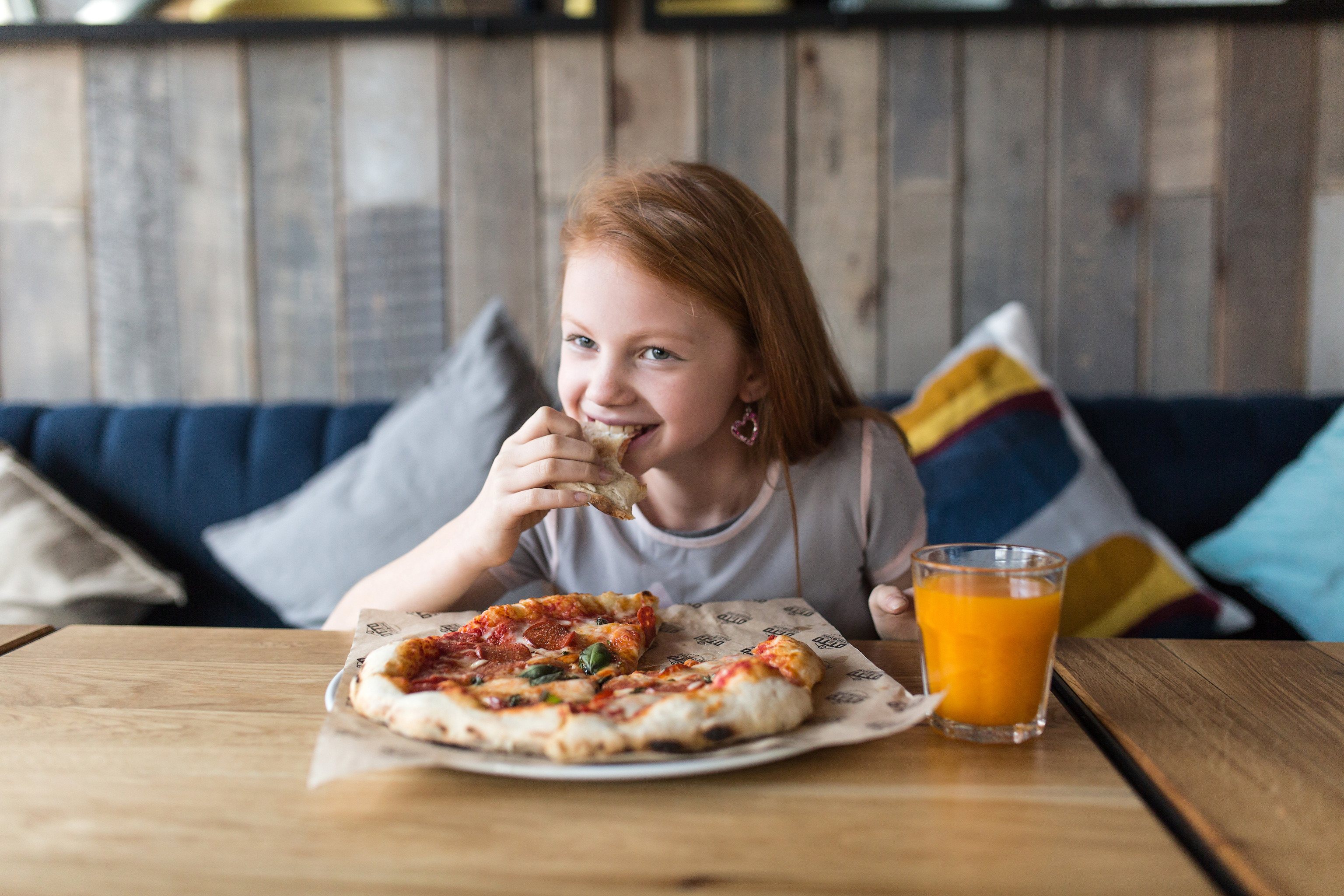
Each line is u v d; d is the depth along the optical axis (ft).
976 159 6.15
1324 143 6.03
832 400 3.69
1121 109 6.07
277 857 1.65
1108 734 2.24
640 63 6.17
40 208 6.35
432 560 3.17
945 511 5.11
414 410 5.47
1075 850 1.67
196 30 6.11
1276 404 5.63
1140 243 6.14
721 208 3.16
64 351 6.42
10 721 2.24
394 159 6.29
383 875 1.59
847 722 2.09
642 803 1.84
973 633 2.11
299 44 6.23
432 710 1.99
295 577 5.20
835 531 3.60
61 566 5.10
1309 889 1.56
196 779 1.95
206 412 5.79
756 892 1.54
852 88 6.14
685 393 2.91
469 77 6.22
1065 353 6.23
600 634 2.56
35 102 6.29
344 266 6.36
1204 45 6.01
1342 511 5.02
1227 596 5.24
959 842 1.70
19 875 1.60
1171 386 6.21
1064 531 4.99
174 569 5.53
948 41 6.10
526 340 6.34
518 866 1.62
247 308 6.39
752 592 3.58
